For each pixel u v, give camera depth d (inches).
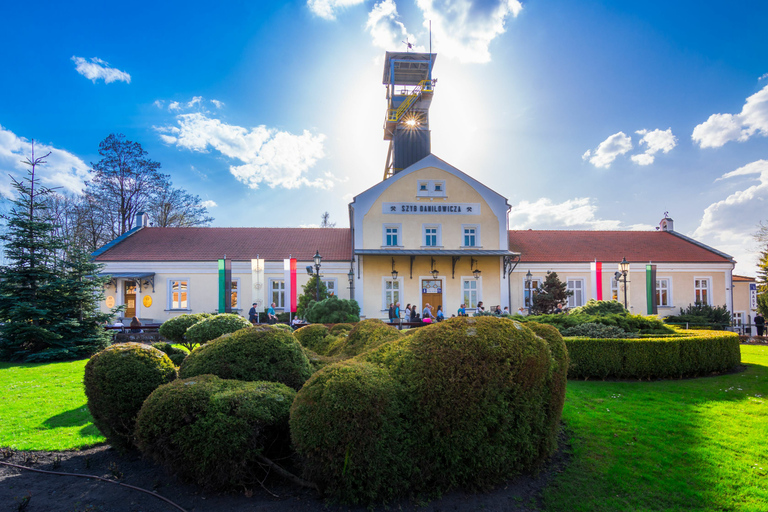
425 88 1145.4
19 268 600.7
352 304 823.1
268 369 199.3
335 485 151.9
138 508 154.0
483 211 1019.9
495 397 168.4
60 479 179.5
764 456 198.7
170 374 207.0
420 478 162.4
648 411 270.4
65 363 532.7
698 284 1087.0
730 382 361.4
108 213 1402.6
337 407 146.1
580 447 212.7
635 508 158.1
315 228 1223.5
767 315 1041.5
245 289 997.8
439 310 930.7
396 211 1002.1
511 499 165.0
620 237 1226.0
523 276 1061.1
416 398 163.8
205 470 158.7
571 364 381.4
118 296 970.7
